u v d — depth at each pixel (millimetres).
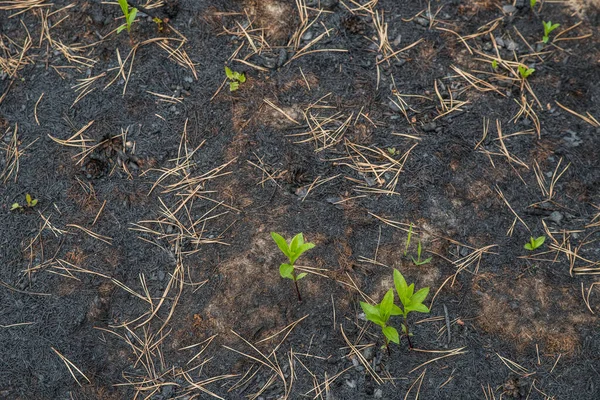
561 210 1420
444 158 1444
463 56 1503
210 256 1405
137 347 1375
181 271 1399
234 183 1437
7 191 1440
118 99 1479
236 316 1382
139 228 1420
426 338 1365
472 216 1418
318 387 1350
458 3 1531
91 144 1458
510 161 1444
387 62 1494
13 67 1498
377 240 1409
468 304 1379
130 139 1460
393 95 1479
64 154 1454
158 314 1386
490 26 1522
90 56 1503
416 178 1435
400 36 1511
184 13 1521
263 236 1411
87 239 1418
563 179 1437
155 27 1515
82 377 1363
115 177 1445
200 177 1440
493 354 1356
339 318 1377
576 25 1525
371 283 1391
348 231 1412
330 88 1482
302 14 1521
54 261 1410
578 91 1485
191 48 1504
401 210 1421
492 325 1369
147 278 1400
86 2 1529
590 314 1370
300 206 1423
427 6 1529
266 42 1507
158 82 1485
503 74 1493
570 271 1389
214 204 1428
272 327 1377
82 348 1375
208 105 1473
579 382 1341
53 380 1362
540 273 1389
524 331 1365
